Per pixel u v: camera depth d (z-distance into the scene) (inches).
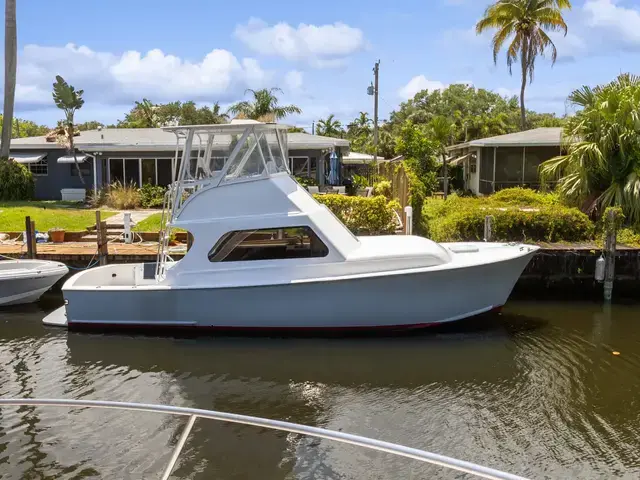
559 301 534.3
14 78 1026.1
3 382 349.7
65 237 657.0
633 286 567.5
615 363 378.9
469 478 236.5
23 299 508.4
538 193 768.9
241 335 427.8
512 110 2974.9
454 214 623.8
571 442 278.2
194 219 424.5
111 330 438.3
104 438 262.4
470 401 323.3
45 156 1095.6
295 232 419.5
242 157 423.2
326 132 2285.9
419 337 425.1
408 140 1209.4
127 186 989.8
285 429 150.9
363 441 142.7
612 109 625.0
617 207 556.4
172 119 1911.9
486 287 427.8
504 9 1350.9
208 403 321.4
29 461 247.9
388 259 410.6
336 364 375.9
